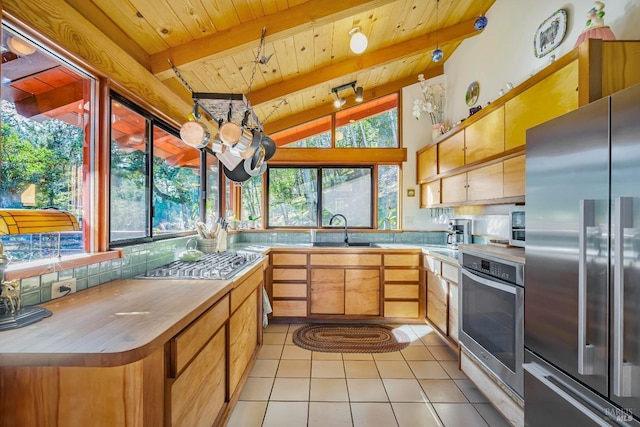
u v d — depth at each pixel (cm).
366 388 211
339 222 394
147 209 201
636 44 144
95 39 142
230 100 186
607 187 105
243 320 198
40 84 124
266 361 249
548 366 134
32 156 122
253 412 184
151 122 202
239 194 395
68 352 80
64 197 138
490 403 194
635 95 95
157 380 98
